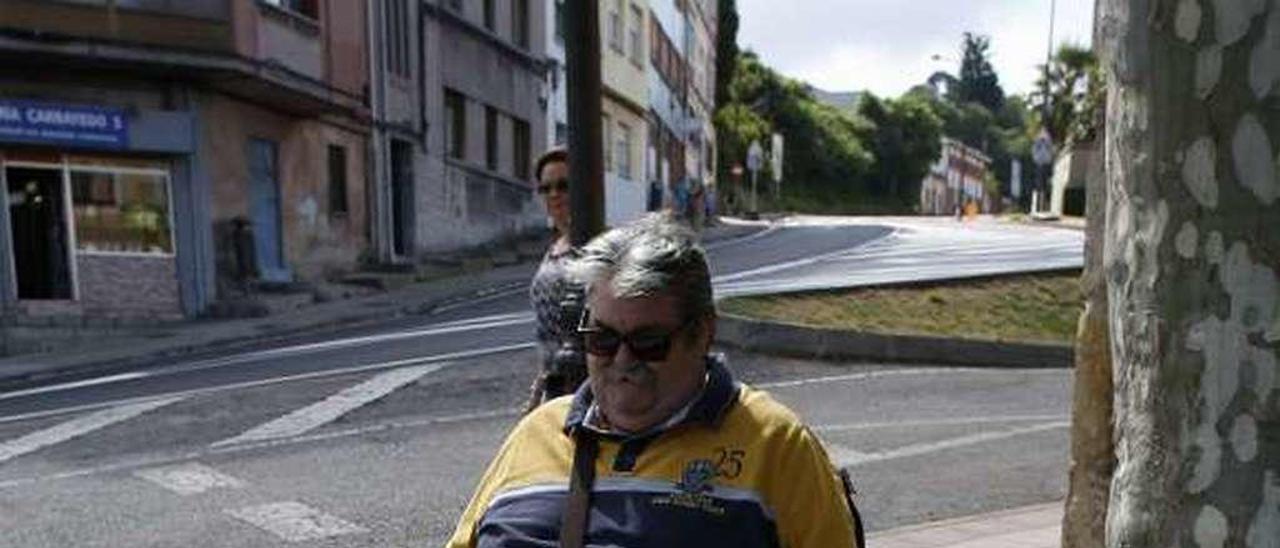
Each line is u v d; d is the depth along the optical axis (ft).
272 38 63.36
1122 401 6.88
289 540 21.20
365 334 51.80
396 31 81.35
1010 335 45.39
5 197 56.49
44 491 25.00
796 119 306.55
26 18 54.29
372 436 29.68
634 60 132.57
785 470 7.85
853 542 7.98
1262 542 6.17
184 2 58.23
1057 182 179.42
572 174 17.30
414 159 83.71
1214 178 6.18
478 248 94.94
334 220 75.10
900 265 70.23
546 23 110.93
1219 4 6.10
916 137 354.13
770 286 56.54
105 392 39.29
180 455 28.12
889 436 29.55
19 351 53.67
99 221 59.57
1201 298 6.29
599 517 7.83
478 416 31.86
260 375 40.60
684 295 8.02
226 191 64.59
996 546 20.51
